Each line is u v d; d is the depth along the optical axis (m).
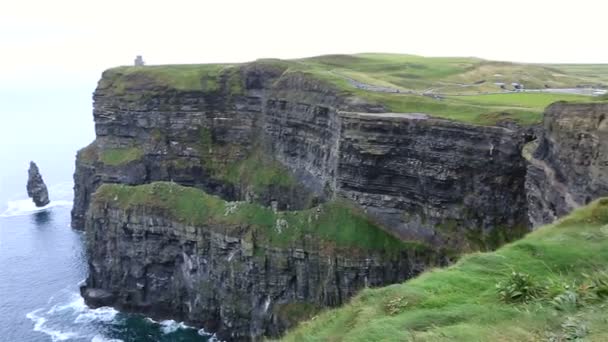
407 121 94.25
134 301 118.00
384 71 163.25
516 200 80.44
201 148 160.38
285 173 140.62
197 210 113.62
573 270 29.48
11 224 183.25
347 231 98.75
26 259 149.00
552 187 59.47
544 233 37.56
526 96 104.81
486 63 173.88
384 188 98.88
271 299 100.31
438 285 29.78
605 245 32.16
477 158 84.50
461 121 87.62
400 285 31.42
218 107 162.00
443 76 152.88
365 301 30.64
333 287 95.62
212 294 108.06
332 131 118.31
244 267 103.06
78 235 169.12
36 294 126.50
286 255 99.69
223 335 104.94
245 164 154.75
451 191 89.12
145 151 162.38
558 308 23.66
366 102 108.19
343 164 104.00
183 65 178.62
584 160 52.62
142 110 163.38
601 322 20.59
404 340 23.61
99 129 173.12
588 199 51.25
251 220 105.88
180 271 114.75
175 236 113.62
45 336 106.00
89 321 113.25
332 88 122.25
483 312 25.09
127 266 119.19
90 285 125.25
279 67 157.25
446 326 24.14
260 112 157.50
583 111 54.41
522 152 75.56
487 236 83.50
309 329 30.91
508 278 28.19
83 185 172.25
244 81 159.50
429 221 92.31
